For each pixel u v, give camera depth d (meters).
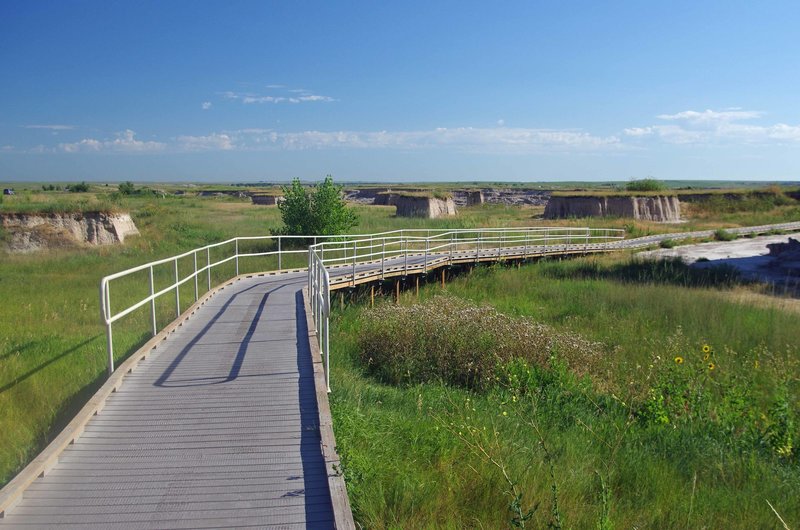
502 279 22.41
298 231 26.83
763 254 29.66
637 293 18.34
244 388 7.25
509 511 5.25
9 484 4.70
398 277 19.44
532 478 5.89
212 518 4.47
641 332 14.43
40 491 4.82
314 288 11.25
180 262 22.25
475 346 10.92
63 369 8.93
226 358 8.52
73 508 4.58
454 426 7.08
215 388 7.23
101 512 4.53
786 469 7.05
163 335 9.51
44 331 11.45
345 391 8.34
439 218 49.66
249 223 34.88
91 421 6.21
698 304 16.61
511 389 9.40
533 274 23.52
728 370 10.98
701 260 27.09
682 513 5.65
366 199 105.38
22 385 8.22
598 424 8.20
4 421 7.18
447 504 5.28
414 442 6.59
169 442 5.74
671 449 7.41
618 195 54.44
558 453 6.88
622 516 5.46
